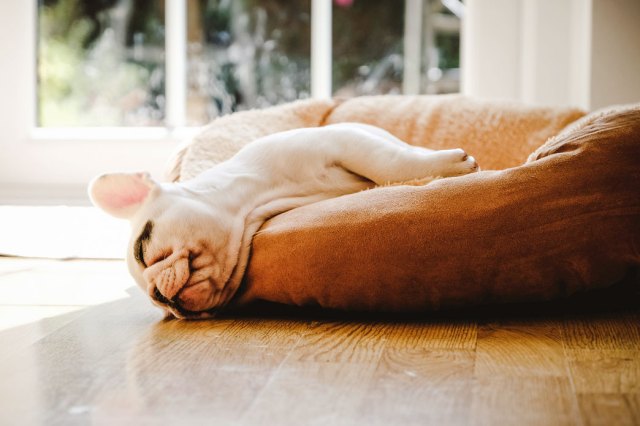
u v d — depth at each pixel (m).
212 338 1.24
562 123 1.92
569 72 2.62
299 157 1.53
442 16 2.86
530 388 0.95
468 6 2.73
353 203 1.35
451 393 0.94
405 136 1.96
